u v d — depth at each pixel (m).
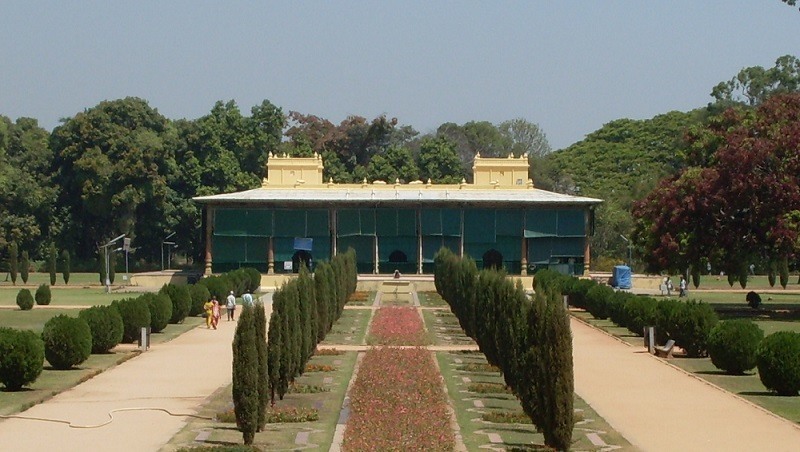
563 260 101.00
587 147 166.50
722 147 70.31
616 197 139.62
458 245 101.00
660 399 34.19
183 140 124.31
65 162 123.19
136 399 33.91
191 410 31.94
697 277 96.00
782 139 65.94
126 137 120.56
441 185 106.44
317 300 47.44
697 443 27.22
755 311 68.38
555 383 26.56
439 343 52.06
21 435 28.09
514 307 35.09
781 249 65.12
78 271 123.88
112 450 26.30
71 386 36.47
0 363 34.56
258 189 106.38
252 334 27.39
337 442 27.41
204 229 103.19
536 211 100.62
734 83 153.25
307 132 154.50
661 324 47.31
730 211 67.44
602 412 31.83
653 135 164.62
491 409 32.62
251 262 100.38
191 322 62.56
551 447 26.73
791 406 32.62
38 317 64.12
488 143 172.88
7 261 122.81
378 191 104.62
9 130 135.50
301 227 100.31
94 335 45.09
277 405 33.19
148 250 125.44
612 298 61.06
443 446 26.22
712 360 40.69
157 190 119.31
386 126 153.62
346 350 48.41
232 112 127.44
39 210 122.44
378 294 86.06
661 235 70.06
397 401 32.03
